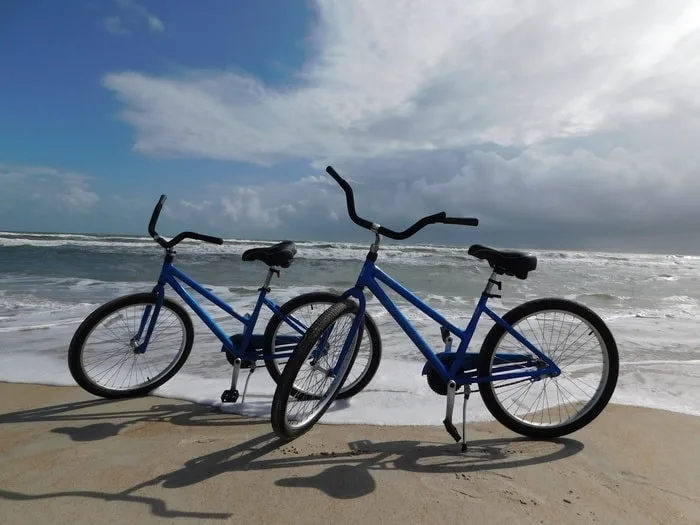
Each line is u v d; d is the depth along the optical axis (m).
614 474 2.29
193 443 2.55
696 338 5.40
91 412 2.98
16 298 6.97
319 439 2.64
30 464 2.28
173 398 3.27
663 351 4.78
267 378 3.66
